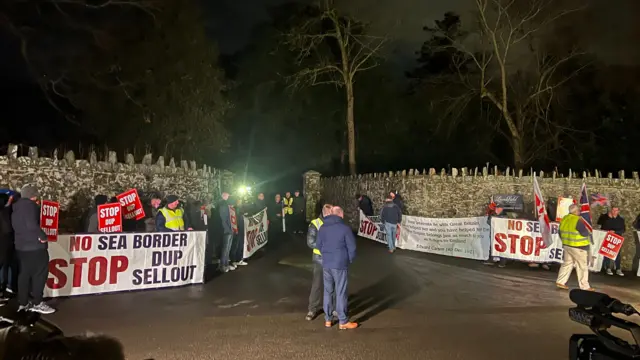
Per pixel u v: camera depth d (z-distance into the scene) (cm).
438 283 1225
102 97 2195
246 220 1455
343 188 2645
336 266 812
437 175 1897
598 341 423
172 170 1522
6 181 1075
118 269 1003
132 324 801
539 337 780
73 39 2022
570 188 1775
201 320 838
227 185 2062
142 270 1034
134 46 2233
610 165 3017
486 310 956
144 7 2125
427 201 1895
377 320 873
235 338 750
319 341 745
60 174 1167
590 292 441
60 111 2147
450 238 1655
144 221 1259
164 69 2377
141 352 679
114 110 2245
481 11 2362
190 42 2544
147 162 1427
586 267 1153
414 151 3753
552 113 3134
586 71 3017
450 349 718
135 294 1000
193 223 1318
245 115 4003
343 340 752
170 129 2438
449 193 1869
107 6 2059
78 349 593
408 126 3816
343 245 819
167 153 2422
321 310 929
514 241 1480
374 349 712
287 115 3922
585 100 3122
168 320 830
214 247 1437
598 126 3103
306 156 3997
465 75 3005
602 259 1492
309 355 682
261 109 3997
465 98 2802
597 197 1734
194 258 1105
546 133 3080
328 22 3325
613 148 3042
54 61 2009
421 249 1730
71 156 1199
